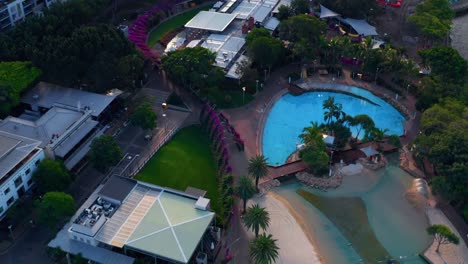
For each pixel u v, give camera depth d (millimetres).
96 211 154625
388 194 182375
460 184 170500
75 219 150000
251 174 184625
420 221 171500
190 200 161125
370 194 182375
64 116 193000
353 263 156500
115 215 155000
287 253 157875
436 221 171125
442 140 181625
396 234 166750
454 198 172625
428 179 187625
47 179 165875
